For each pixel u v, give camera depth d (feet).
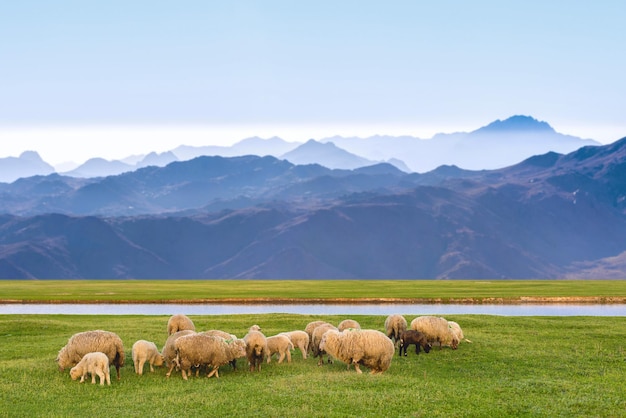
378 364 94.73
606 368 98.37
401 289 350.84
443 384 88.07
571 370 97.09
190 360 91.09
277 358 109.70
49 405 78.28
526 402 79.10
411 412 75.05
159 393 83.66
